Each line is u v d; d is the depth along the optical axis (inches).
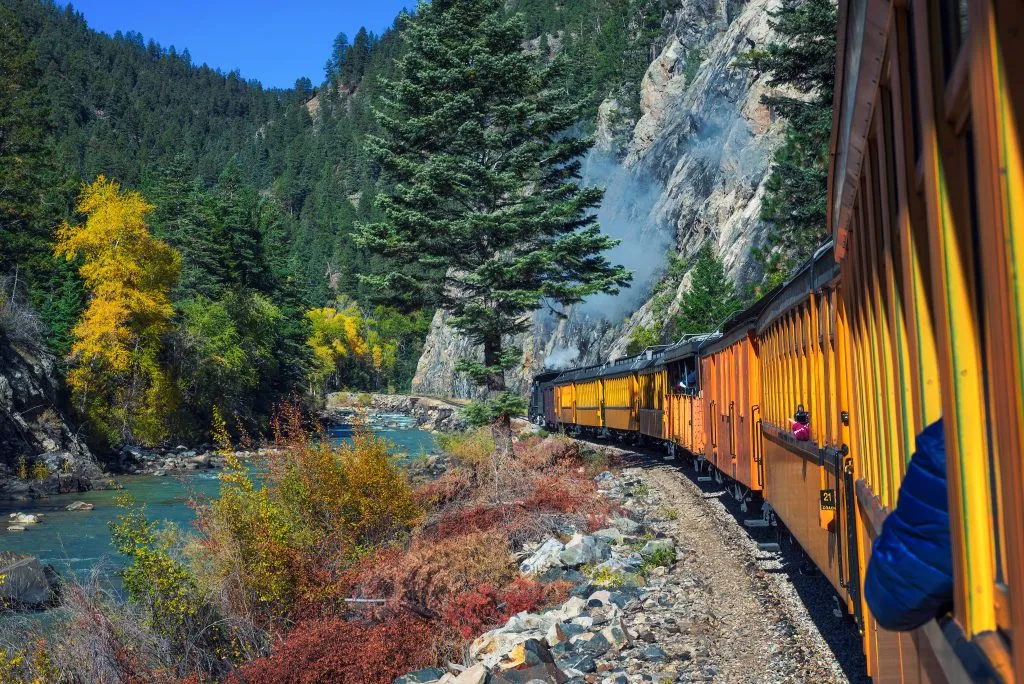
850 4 135.0
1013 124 61.7
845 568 251.0
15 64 2684.5
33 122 2704.2
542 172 1031.6
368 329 6432.1
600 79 5649.6
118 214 2149.4
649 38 5467.5
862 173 167.5
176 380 2331.4
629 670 331.6
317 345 5590.6
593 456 1087.0
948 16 82.1
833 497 270.8
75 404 2005.4
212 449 2311.8
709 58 3850.9
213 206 3309.5
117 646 423.5
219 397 2539.4
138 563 442.9
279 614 472.4
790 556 480.7
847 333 233.8
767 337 461.4
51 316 2399.1
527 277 999.6
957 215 83.4
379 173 1052.5
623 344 3115.2
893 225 129.3
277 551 474.9
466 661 386.0
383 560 514.3
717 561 499.8
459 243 1006.4
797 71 1072.2
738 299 2001.7
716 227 2952.8
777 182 1294.3
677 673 319.9
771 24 1068.5
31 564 582.6
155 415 2199.8
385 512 607.5
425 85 995.9
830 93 1051.9
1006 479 66.9
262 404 3004.4
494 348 1025.5
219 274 3223.4
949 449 86.7
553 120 995.3
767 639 343.6
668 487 823.1
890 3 107.5
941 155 85.6
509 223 959.0
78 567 713.0
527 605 456.1
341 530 579.8
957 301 82.6
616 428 1326.3
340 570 525.7
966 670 84.5
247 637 444.8
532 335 4296.3
